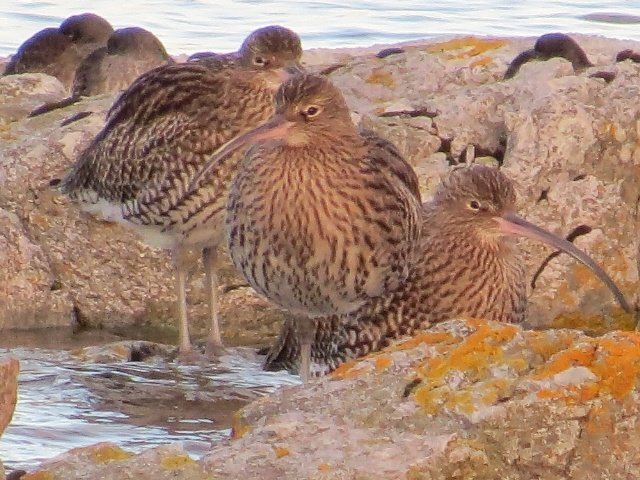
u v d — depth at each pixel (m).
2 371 9.70
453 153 16.95
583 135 16.66
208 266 15.73
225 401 13.51
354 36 25.53
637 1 27.98
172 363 14.75
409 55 18.69
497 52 18.89
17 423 12.32
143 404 13.23
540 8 27.58
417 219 13.66
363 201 13.20
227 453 9.81
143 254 16.47
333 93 13.14
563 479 9.89
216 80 15.76
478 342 10.43
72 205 16.52
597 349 10.12
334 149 13.12
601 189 16.62
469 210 13.70
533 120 16.67
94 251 16.45
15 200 16.56
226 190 15.52
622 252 16.64
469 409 9.90
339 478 9.47
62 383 13.66
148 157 15.76
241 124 15.64
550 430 9.87
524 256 16.19
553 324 16.30
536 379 9.99
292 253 13.23
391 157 13.66
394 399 10.19
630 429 9.96
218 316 15.88
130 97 16.03
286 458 9.69
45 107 18.31
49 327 16.23
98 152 16.16
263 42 15.80
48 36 22.84
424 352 10.55
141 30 21.56
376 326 13.65
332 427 9.98
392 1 27.69
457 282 13.62
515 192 15.05
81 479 9.61
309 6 27.47
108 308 16.47
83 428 12.34
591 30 26.25
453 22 26.48
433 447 9.71
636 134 16.88
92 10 27.53
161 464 9.64
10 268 16.12
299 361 14.38
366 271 13.34
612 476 9.93
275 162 13.13
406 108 17.20
